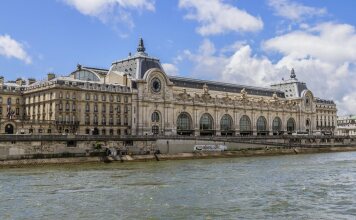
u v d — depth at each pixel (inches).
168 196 2292.1
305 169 3791.8
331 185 2694.4
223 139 6003.9
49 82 5551.2
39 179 3029.0
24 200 2188.7
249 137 6427.2
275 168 3895.2
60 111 5339.6
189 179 3011.8
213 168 3897.6
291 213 1883.6
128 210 1948.8
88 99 5620.1
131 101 6107.3
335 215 1846.7
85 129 5556.1
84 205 2060.8
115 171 3609.7
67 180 2967.5
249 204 2071.9
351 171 3595.0
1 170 3745.1
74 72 6638.8
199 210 1942.7
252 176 3203.7
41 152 4362.7
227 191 2455.7
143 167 4015.8
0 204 2087.8
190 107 6978.4
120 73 6294.3
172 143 5447.8
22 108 5969.5
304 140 7608.3
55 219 1796.3
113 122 5871.1
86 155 4648.1
